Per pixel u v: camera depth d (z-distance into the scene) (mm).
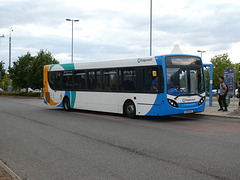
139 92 12984
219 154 6488
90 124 11688
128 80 13555
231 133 9273
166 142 7922
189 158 6176
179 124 11555
